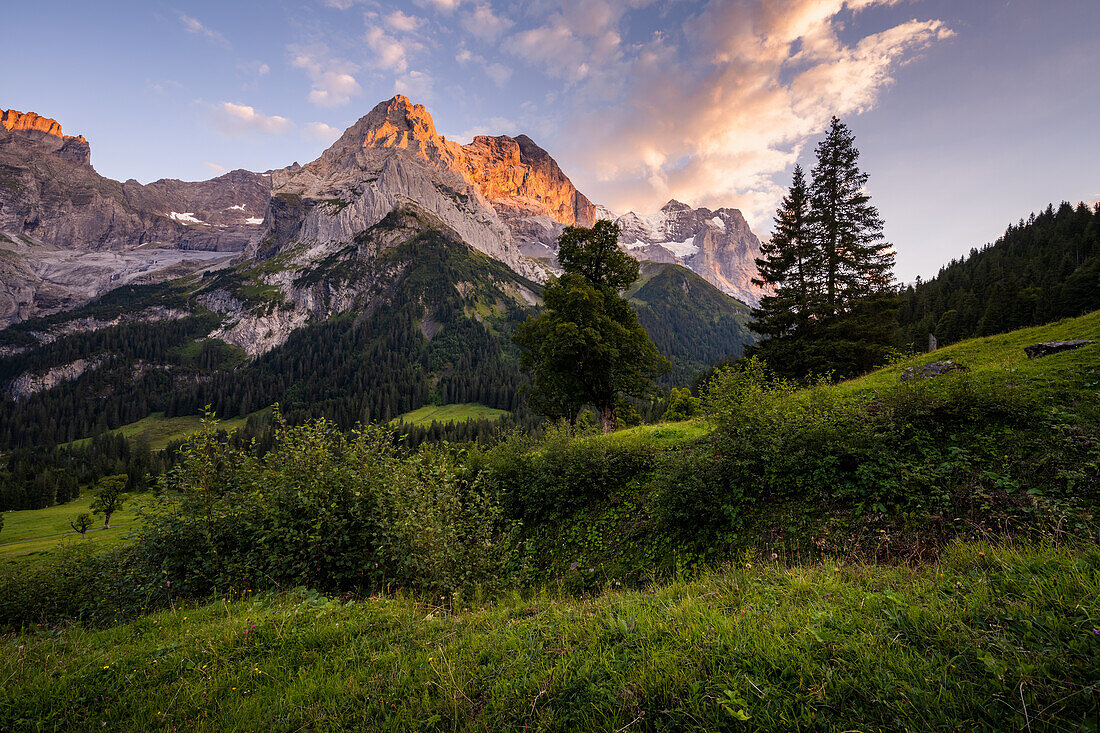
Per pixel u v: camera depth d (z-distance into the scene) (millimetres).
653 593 5113
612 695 2918
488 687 3299
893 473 8039
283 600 6316
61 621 7109
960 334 61938
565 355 24906
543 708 2971
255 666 4078
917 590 3605
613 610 4438
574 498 12742
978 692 2510
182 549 7691
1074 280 48594
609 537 11211
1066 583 3182
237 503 7914
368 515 7754
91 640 5441
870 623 3219
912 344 20031
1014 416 8258
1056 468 6809
